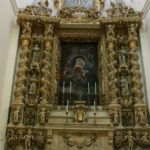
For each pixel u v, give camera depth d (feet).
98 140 27.32
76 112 29.50
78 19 35.68
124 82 31.89
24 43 33.35
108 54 33.47
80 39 35.78
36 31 35.50
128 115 30.32
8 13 31.89
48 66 32.32
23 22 34.37
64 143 27.20
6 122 28.84
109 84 31.53
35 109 30.42
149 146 28.50
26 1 37.50
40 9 35.63
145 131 28.76
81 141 27.22
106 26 34.83
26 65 32.24
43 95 30.58
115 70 32.12
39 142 28.04
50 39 33.94
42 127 28.66
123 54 33.78
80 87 33.19
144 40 34.35
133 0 38.58
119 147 28.35
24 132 28.48
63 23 35.22
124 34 35.60
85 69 34.50
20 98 29.89
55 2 37.73
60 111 30.45
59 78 33.60
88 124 28.14
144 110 29.55
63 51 35.76
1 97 29.17
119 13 35.40
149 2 33.32
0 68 28.71
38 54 33.73
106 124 28.76
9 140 27.86
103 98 31.48
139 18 34.40
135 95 30.76
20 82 30.81
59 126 27.76
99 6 37.68
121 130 28.76
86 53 35.68
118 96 31.12
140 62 33.53
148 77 31.65
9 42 32.81
